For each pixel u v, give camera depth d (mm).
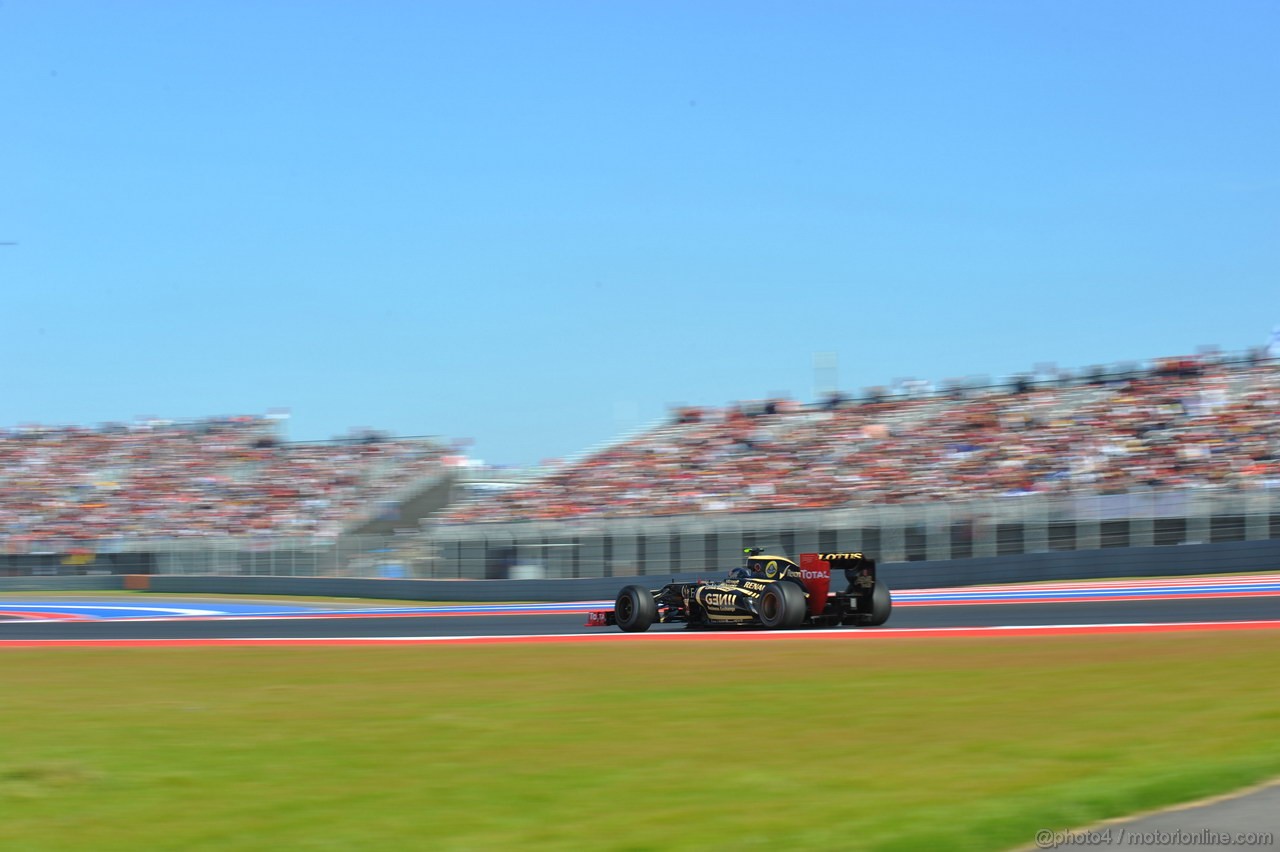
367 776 8781
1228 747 8922
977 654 15648
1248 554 29094
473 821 7363
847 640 18234
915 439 40281
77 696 13688
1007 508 32156
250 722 11375
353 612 32031
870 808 7398
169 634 23781
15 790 8484
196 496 51812
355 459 52594
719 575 34750
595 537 37438
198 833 7242
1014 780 8070
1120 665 13969
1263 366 37781
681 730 10367
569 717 11211
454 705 12148
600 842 6801
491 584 38094
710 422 46312
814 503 38312
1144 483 33438
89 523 50875
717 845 6637
